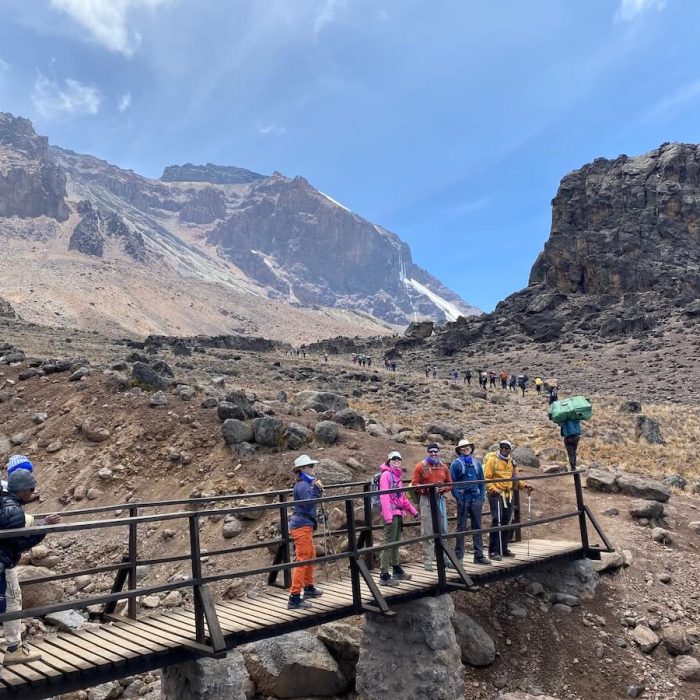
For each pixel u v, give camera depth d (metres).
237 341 114.69
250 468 15.26
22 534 6.11
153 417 17.92
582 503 12.48
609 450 25.36
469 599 11.48
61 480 16.55
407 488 9.53
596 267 110.38
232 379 47.94
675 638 10.64
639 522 14.55
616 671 10.19
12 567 6.57
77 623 10.98
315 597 9.05
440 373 88.62
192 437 16.80
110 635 7.61
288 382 50.06
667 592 11.98
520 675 10.09
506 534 11.41
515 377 61.97
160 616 8.48
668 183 114.31
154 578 12.56
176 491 15.30
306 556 8.78
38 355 47.72
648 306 99.38
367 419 21.97
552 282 117.19
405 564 11.42
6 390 21.34
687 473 21.77
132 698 9.51
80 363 22.56
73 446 17.62
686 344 81.06
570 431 12.78
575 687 9.91
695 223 109.62
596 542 13.50
